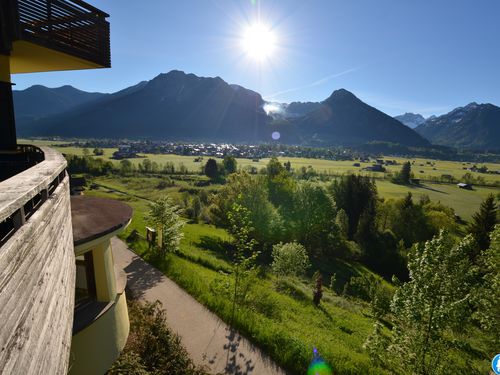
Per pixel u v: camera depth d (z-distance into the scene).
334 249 51.78
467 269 12.01
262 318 16.22
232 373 11.45
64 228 5.02
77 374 7.45
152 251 23.25
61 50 10.47
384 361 13.38
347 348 16.00
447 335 12.45
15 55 10.77
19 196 2.53
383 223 73.69
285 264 30.03
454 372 12.59
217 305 15.69
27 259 2.74
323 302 25.48
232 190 48.50
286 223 47.03
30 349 2.57
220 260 30.64
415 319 12.28
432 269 12.38
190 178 133.00
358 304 29.09
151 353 11.11
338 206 71.12
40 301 3.03
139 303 15.11
